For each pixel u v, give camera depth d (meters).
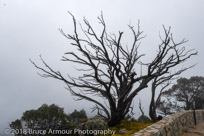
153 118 12.77
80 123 10.63
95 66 9.64
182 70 12.78
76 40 9.77
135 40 12.31
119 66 10.46
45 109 17.41
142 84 11.20
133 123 10.34
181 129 8.58
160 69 11.97
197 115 13.28
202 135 8.39
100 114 11.60
